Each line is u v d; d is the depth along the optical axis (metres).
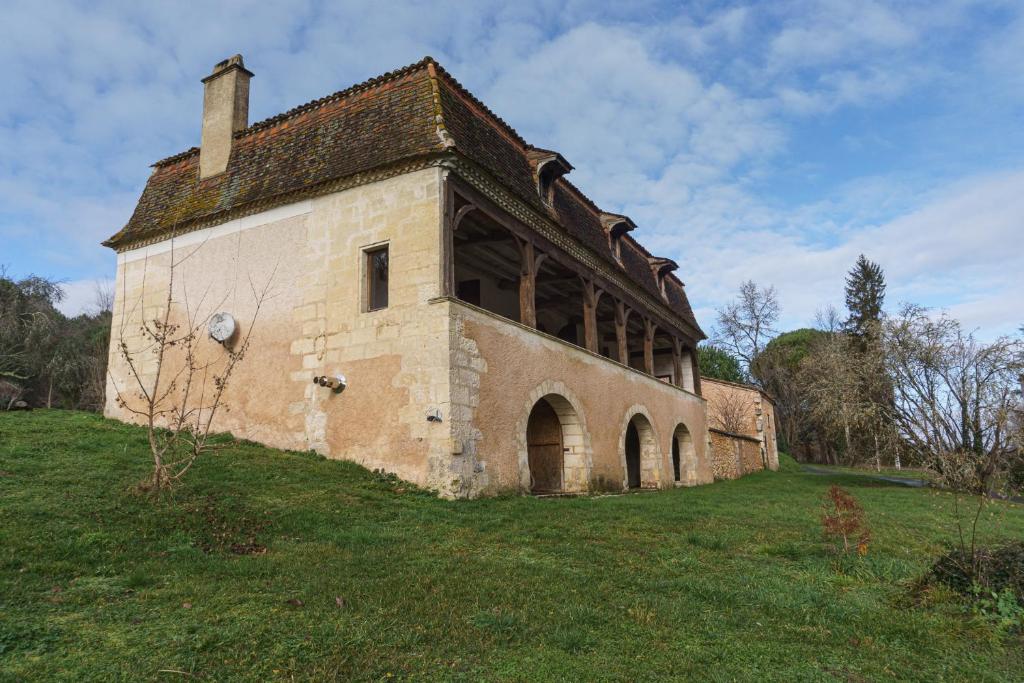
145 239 16.06
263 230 14.31
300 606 4.95
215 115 16.41
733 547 7.90
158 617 4.62
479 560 6.57
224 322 14.02
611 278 19.22
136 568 5.66
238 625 4.48
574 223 17.33
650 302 22.25
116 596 5.00
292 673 3.81
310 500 9.04
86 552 5.88
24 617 4.44
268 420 13.26
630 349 27.61
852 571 6.66
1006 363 18.12
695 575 6.36
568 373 15.41
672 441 22.00
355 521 8.28
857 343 40.00
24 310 27.41
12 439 10.37
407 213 12.44
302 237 13.72
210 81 16.72
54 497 7.33
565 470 15.52
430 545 7.20
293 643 4.21
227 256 14.70
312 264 13.46
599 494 15.12
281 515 7.94
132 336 15.80
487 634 4.48
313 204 13.73
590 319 17.45
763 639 4.68
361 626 4.54
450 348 11.41
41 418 13.40
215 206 15.04
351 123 13.95
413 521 8.59
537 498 12.01
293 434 12.88
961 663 4.36
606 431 16.92
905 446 19.84
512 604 5.14
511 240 14.72
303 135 14.70
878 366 21.23
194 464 10.12
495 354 12.67
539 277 18.75
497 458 12.19
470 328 12.05
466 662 4.04
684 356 27.05
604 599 5.43
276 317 13.70
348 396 12.37
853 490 18.28
